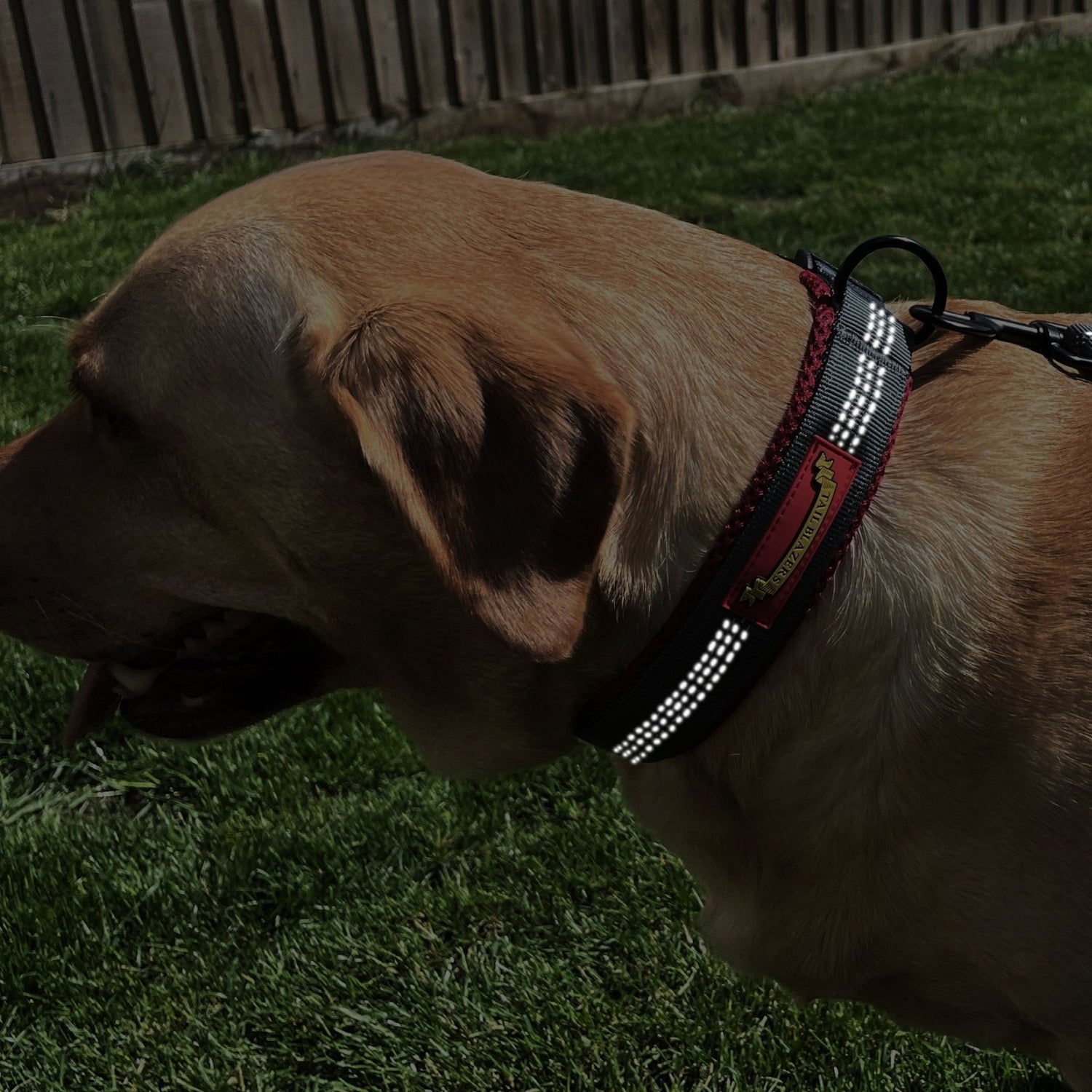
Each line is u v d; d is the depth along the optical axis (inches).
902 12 153.9
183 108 122.6
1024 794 26.3
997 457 27.7
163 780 45.9
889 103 134.2
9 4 113.0
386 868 41.9
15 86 114.8
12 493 30.5
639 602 27.1
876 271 79.9
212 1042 37.8
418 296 26.4
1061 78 139.6
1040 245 83.4
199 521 29.1
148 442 28.8
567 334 26.6
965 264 79.9
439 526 25.5
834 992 28.9
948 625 26.7
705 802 28.5
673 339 27.3
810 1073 36.4
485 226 28.1
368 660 29.8
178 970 39.6
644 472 26.8
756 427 27.1
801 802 27.5
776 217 94.4
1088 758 26.1
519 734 29.1
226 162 123.1
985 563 26.9
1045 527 27.2
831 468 26.8
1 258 94.6
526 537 25.6
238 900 41.3
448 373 25.6
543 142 128.3
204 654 31.3
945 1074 35.5
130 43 118.7
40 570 30.5
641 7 140.4
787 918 28.4
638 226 28.7
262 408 27.6
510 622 25.4
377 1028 37.9
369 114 131.0
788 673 27.1
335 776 45.1
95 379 28.8
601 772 44.2
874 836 27.1
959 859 26.7
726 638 26.9
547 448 25.5
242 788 44.6
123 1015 38.5
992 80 142.0
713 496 26.8
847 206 95.8
